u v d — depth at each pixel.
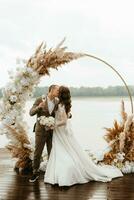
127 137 6.80
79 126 11.86
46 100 6.26
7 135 6.62
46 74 6.65
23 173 6.55
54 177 5.97
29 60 6.61
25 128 6.71
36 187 5.82
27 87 6.64
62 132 6.24
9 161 7.33
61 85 6.38
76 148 6.24
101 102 20.34
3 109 6.58
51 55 6.59
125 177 6.39
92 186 5.89
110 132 6.97
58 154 6.13
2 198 5.32
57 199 5.29
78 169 6.05
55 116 6.25
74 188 5.78
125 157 6.78
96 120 12.84
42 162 6.75
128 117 6.80
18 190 5.68
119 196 5.42
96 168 6.27
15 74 6.58
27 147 6.57
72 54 6.58
